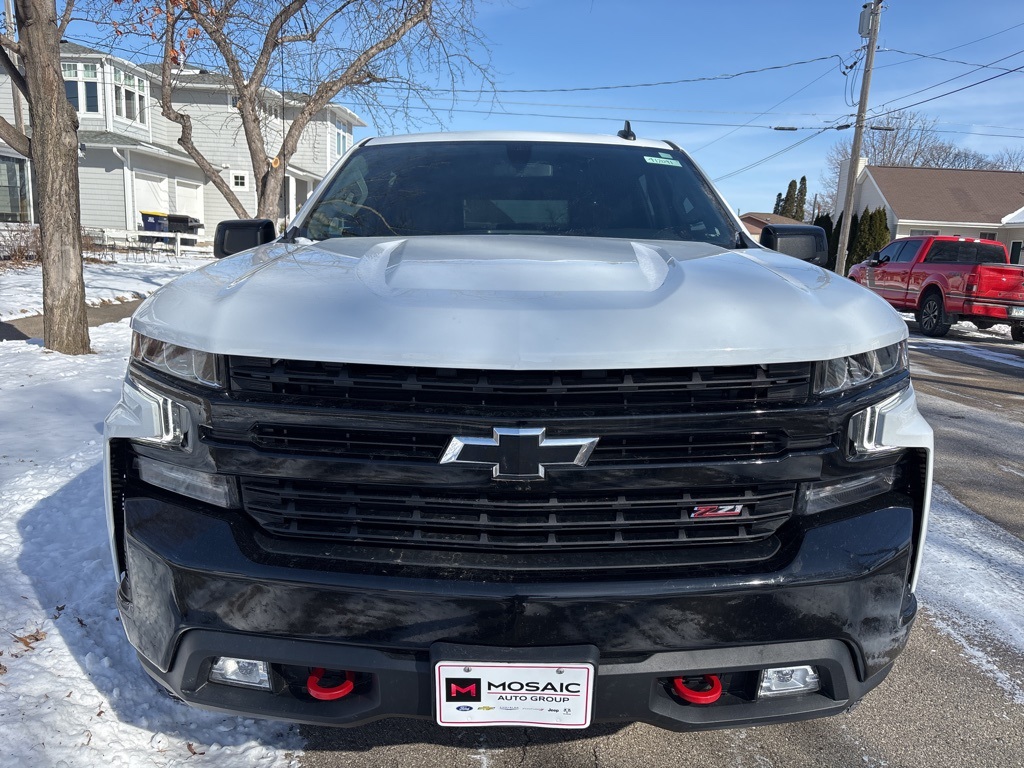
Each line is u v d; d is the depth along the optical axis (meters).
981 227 34.19
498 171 3.14
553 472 1.65
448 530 1.72
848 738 2.38
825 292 1.98
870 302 2.00
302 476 1.70
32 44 7.55
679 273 2.02
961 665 2.82
